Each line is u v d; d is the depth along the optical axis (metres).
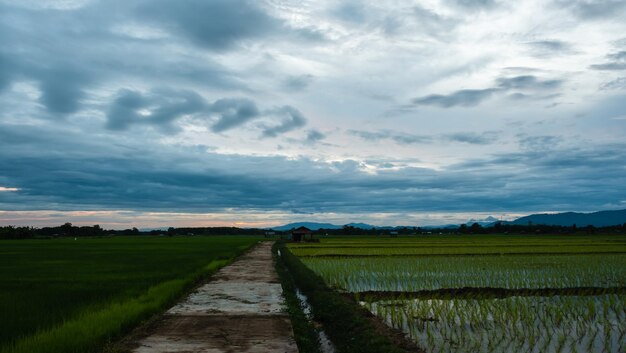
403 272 23.56
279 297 15.91
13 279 20.22
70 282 19.08
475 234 143.88
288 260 30.33
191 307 13.84
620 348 9.40
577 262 28.12
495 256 33.91
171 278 20.59
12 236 117.19
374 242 66.88
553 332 10.70
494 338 10.20
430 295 16.09
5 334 9.81
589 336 10.36
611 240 69.12
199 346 9.23
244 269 26.89
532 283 19.11
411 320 11.80
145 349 8.97
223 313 12.84
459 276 21.83
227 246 59.94
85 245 65.31
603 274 22.02
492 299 15.36
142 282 19.03
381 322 11.77
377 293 16.72
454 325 11.47
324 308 13.71
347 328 10.95
